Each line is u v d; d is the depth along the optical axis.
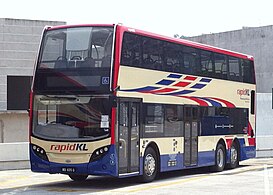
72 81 16.91
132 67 17.53
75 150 16.64
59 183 18.67
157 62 18.97
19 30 37.25
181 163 20.39
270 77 49.34
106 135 16.47
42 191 16.31
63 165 16.73
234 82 24.58
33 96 17.28
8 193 15.88
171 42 19.91
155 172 18.84
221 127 23.47
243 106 25.38
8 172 22.78
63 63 17.11
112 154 16.45
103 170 16.47
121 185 17.78
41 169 17.00
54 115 17.00
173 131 19.91
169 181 19.03
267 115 41.38
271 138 33.12
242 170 23.66
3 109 36.94
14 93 35.75
